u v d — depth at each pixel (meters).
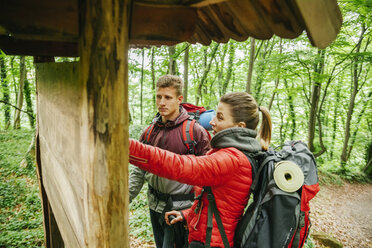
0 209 4.54
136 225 3.55
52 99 1.07
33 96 13.87
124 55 0.56
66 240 1.04
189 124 1.70
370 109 12.09
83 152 0.63
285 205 0.91
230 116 1.11
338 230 5.45
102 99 0.56
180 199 1.64
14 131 10.52
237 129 1.05
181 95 1.73
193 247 1.15
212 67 13.16
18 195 5.11
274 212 0.92
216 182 0.99
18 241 3.30
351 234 5.39
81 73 0.59
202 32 1.02
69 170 0.84
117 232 0.63
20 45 1.27
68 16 0.58
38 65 1.45
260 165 1.03
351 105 11.57
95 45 0.54
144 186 4.82
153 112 14.29
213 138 1.09
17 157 7.38
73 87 0.71
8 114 15.17
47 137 1.29
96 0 0.52
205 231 1.10
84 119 0.60
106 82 0.55
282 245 0.89
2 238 3.37
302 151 1.10
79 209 0.75
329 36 0.69
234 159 0.98
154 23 0.70
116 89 0.56
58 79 0.91
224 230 1.03
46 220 1.74
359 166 13.09
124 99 0.57
